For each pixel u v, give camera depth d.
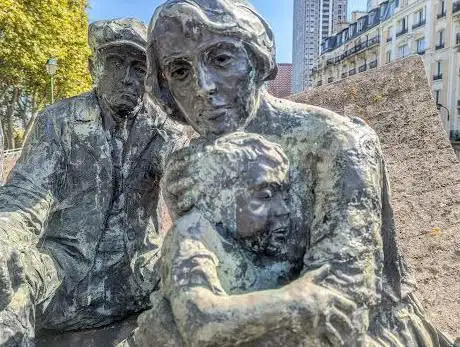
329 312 0.91
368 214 1.02
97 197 1.78
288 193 1.09
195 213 1.04
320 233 1.01
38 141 1.75
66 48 14.71
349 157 1.04
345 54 37.75
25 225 1.52
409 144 2.77
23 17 12.22
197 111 1.11
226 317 0.88
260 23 1.13
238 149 1.04
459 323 2.05
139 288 1.83
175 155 1.13
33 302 1.47
